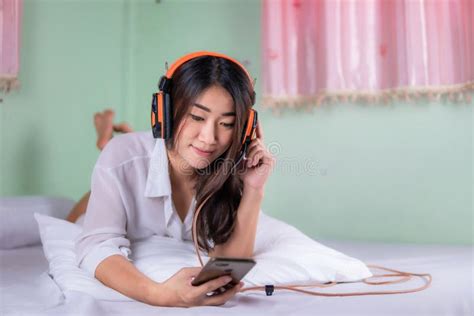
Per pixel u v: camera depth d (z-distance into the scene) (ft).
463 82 6.70
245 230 3.83
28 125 6.77
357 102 7.51
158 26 8.92
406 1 6.98
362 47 7.29
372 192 7.48
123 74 8.66
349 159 7.60
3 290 3.37
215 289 2.83
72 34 7.54
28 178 6.77
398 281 3.70
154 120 3.27
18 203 5.64
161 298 2.86
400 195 7.33
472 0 6.55
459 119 6.96
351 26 7.34
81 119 7.69
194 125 3.17
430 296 3.21
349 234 7.61
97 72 8.05
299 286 3.45
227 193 3.82
